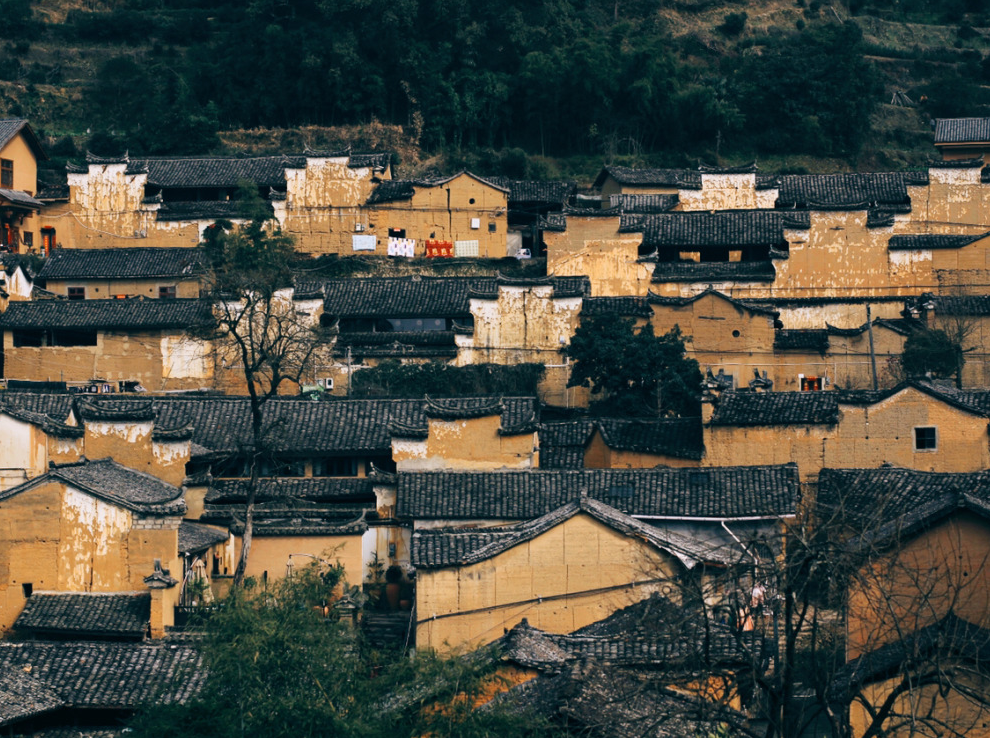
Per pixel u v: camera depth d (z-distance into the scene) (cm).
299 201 8106
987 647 2866
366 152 8969
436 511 4569
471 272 7938
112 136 9750
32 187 8275
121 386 6694
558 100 9912
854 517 3481
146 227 8088
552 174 9631
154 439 4791
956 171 7581
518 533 4038
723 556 3959
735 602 2950
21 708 3356
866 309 6781
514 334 6762
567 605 3938
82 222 8162
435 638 3938
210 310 6462
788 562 2800
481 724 2731
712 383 5178
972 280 7062
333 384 6506
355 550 4725
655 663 3222
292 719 2781
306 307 6838
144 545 4175
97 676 3531
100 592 4159
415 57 10050
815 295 7169
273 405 5453
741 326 6456
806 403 5112
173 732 2866
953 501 3162
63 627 4031
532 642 3284
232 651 2900
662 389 5978
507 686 3119
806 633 3272
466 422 5019
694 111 9956
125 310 6794
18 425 4697
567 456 5303
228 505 5069
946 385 5356
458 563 3959
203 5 11744
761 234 7462
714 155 9938
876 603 3072
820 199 8112
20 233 8000
